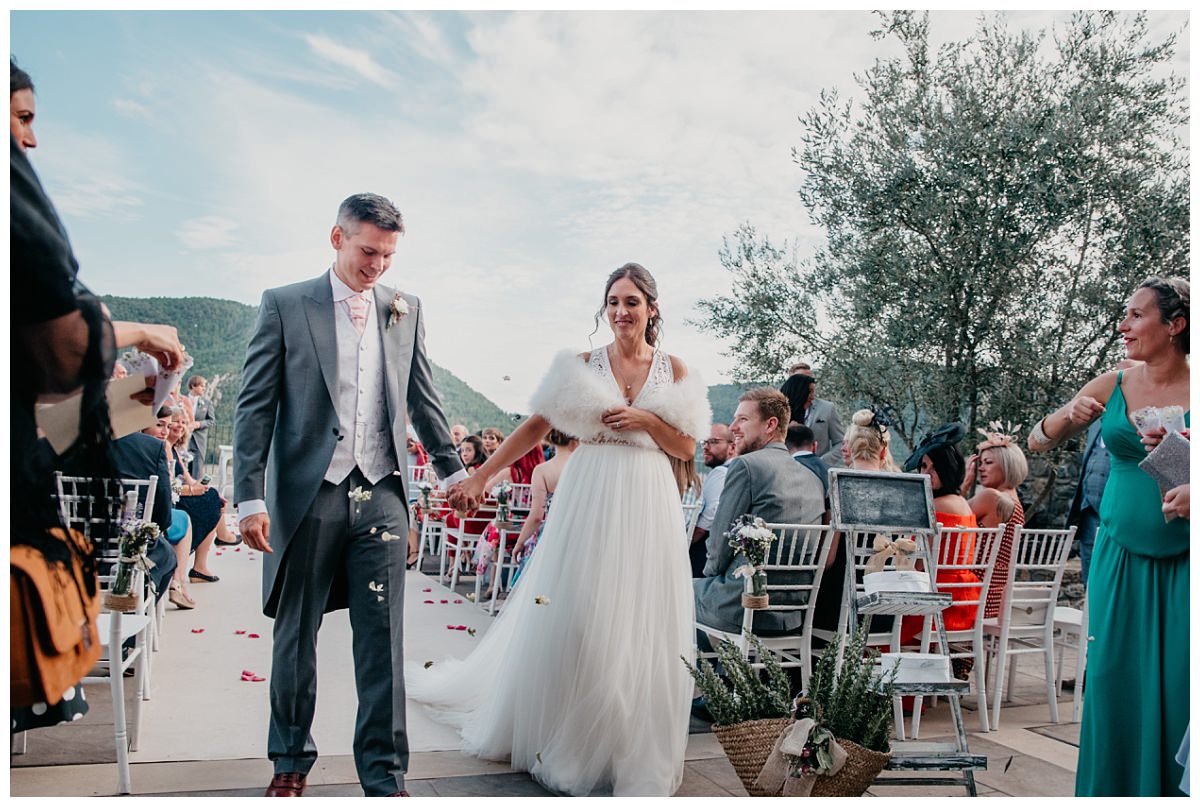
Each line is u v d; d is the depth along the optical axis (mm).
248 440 2873
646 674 3258
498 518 6516
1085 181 8234
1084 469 3762
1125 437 3055
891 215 8891
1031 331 8477
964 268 8508
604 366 3543
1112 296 8297
